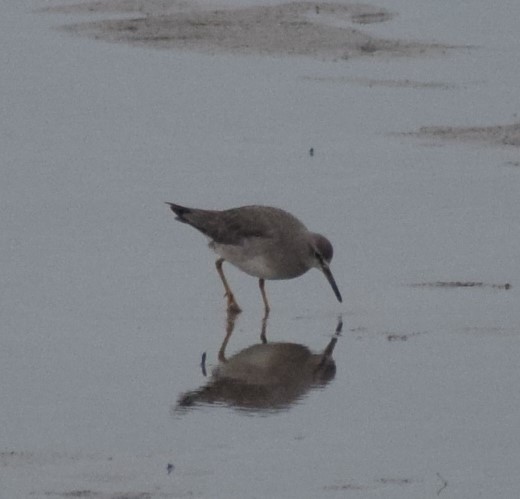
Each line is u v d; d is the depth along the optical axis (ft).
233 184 71.00
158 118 82.58
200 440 44.01
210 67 92.94
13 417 45.70
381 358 51.16
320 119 82.64
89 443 43.68
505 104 85.56
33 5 108.68
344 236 64.08
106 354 51.52
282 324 55.21
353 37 100.22
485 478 41.34
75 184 71.05
